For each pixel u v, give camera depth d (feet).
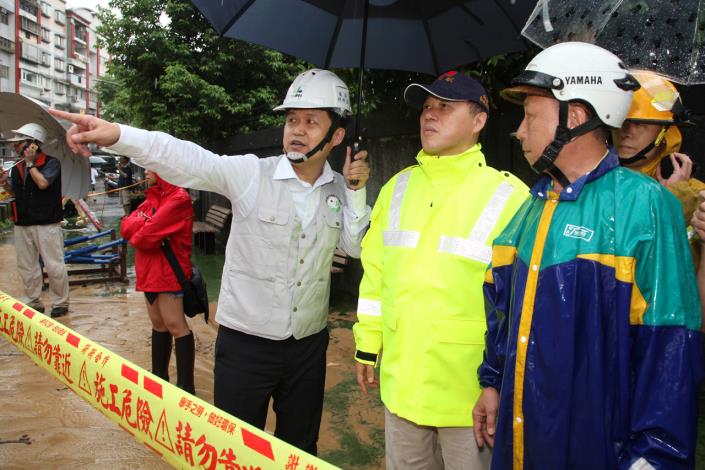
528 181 14.30
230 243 8.38
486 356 6.28
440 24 9.14
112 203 79.00
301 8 9.15
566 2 5.74
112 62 47.52
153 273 12.78
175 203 12.42
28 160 19.85
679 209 5.06
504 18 8.59
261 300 8.09
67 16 247.09
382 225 7.73
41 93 219.61
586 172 5.27
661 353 4.68
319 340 8.71
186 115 45.60
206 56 47.29
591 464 4.91
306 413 8.71
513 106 14.66
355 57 9.36
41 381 14.98
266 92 48.44
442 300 6.80
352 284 23.56
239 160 8.13
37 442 11.64
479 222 6.84
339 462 11.00
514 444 5.36
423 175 7.50
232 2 8.81
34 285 21.26
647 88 6.53
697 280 5.38
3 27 183.83
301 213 8.25
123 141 6.94
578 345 4.97
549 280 5.13
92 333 19.38
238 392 8.27
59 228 21.11
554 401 5.01
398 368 7.07
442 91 6.86
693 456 4.64
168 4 44.04
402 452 7.34
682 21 5.67
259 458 5.15
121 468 10.69
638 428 4.69
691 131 11.37
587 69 5.09
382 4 9.12
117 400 6.89
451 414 6.81
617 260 4.87
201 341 18.38
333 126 8.13
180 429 5.93
